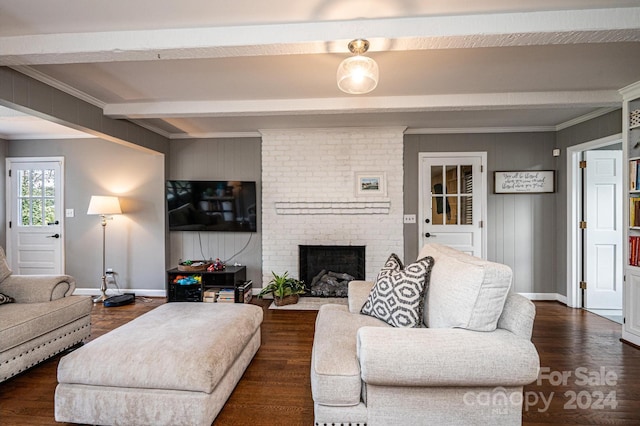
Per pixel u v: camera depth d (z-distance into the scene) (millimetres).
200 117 3619
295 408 1864
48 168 4531
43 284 2598
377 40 1773
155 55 1958
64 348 2527
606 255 3838
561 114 3654
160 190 4430
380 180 4250
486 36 1729
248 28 1828
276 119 3852
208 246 4551
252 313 2443
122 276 4477
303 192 4324
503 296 1492
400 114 3654
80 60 2020
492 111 3557
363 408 1465
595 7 1663
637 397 1981
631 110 2822
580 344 2766
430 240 4320
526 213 4266
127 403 1634
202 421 1604
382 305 1949
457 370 1342
